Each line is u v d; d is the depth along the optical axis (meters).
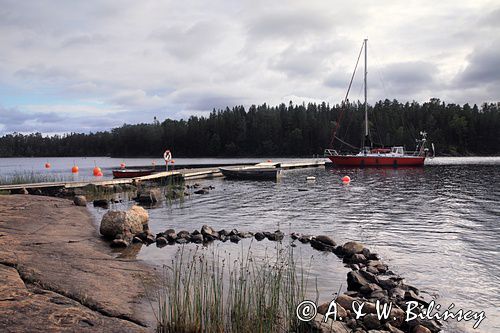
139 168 67.00
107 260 10.23
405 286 8.55
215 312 6.57
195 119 155.25
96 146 168.25
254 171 40.66
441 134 126.81
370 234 14.15
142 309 7.09
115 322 6.15
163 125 165.62
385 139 123.69
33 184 26.86
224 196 26.17
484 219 16.98
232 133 136.00
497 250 11.84
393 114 137.00
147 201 23.45
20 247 10.43
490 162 77.31
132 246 12.37
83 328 5.72
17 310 5.97
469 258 11.02
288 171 52.75
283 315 6.91
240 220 17.16
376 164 56.44
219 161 98.25
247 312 6.50
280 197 25.39
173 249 12.03
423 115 138.88
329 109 158.12
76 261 9.66
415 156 56.41
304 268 10.00
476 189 29.17
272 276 8.55
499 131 129.62
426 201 22.95
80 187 28.48
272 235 13.55
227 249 11.98
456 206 20.89
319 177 42.16
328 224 16.09
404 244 12.66
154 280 8.81
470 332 6.73
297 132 125.88
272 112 146.38
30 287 7.19
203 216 18.33
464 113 137.62
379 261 10.36
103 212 19.38
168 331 6.21
